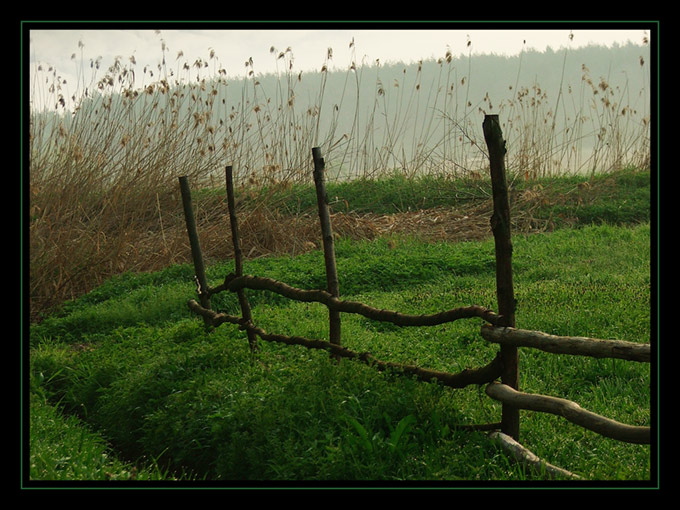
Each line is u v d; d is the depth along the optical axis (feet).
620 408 16.76
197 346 21.07
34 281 33.40
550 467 13.24
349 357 17.71
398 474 13.39
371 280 32.81
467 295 28.32
